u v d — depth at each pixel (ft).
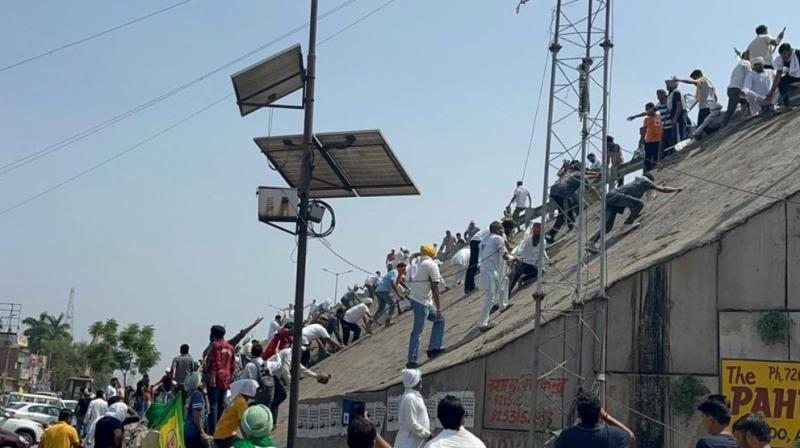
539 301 36.45
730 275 34.14
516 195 80.74
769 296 33.32
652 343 34.91
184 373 53.16
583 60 39.47
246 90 36.11
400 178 39.50
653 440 33.96
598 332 35.42
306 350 55.42
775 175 41.06
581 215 38.47
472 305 62.85
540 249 37.47
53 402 119.65
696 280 34.65
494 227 50.49
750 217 34.30
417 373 30.91
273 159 39.47
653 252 40.81
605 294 36.06
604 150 38.01
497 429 38.70
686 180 54.85
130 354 167.73
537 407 37.09
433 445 21.26
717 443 20.80
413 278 49.75
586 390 35.35
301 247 35.24
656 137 64.54
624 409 34.86
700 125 64.28
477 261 70.23
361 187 41.01
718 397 22.36
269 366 48.26
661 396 34.22
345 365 69.15
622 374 35.24
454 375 41.50
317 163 39.01
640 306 35.50
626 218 58.23
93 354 166.50
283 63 35.27
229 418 34.50
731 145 55.62
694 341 34.17
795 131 48.78
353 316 77.25
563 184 57.62
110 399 47.50
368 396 46.83
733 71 60.95
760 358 32.91
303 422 54.60
